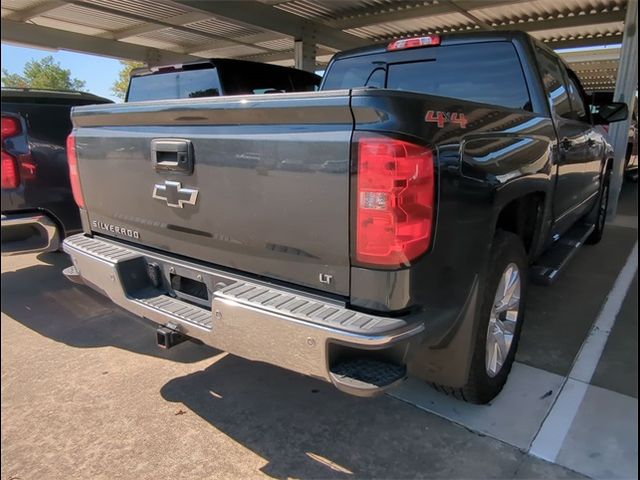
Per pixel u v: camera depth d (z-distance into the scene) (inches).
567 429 100.1
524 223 126.5
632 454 92.6
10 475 90.6
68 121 168.1
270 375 125.0
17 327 154.0
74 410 110.2
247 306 80.7
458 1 363.3
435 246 76.5
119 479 89.4
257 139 82.4
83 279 117.3
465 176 81.6
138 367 129.4
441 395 113.4
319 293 81.4
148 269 108.7
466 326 88.7
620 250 234.1
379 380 72.2
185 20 445.4
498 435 99.0
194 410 110.0
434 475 88.7
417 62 145.9
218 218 91.7
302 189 78.3
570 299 168.6
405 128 70.8
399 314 75.6
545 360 127.3
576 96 172.7
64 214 168.2
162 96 200.1
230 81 183.6
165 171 99.0
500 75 133.5
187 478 89.4
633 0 286.5
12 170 156.1
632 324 148.0
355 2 385.7
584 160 169.5
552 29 420.8
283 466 92.2
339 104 71.7
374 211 71.5
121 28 488.4
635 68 293.7
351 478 88.7
